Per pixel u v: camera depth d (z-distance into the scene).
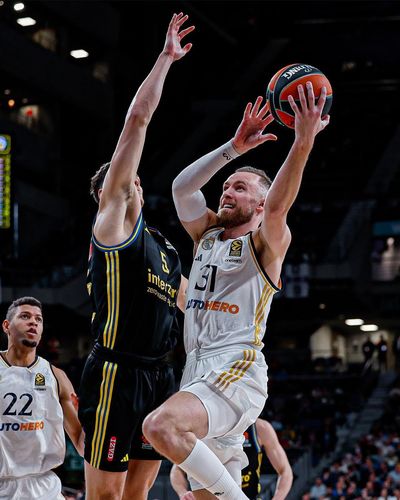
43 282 33.25
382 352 38.38
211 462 4.89
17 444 6.93
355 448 27.20
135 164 5.20
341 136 47.25
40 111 37.00
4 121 33.84
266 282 5.38
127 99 42.38
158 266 5.46
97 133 39.50
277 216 5.23
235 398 5.13
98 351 5.36
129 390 5.29
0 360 7.08
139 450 5.60
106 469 5.25
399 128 47.47
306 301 35.91
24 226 34.62
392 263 38.78
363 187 42.72
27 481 6.98
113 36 39.88
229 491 4.91
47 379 7.08
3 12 34.66
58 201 36.75
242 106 47.22
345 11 47.31
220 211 5.70
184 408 4.97
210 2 46.38
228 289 5.38
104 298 5.34
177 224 38.06
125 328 5.30
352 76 48.44
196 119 47.12
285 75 5.36
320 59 48.78
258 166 44.28
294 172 5.20
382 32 47.44
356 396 32.41
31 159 35.44
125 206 5.24
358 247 36.91
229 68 48.69
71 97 37.47
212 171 5.84
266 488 14.30
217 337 5.34
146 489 5.71
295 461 21.61
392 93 48.47
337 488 21.55
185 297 6.07
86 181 38.66
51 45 37.19
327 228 39.59
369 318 39.91
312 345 41.97
